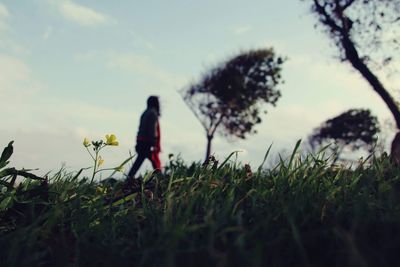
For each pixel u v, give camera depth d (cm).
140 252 190
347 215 199
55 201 279
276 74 2906
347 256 158
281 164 265
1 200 264
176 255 170
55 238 218
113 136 295
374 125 2475
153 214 242
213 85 2895
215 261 160
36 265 192
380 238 172
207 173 283
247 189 264
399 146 363
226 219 194
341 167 277
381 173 267
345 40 1727
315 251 174
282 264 167
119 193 329
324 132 2622
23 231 210
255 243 173
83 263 194
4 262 192
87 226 237
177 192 253
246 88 2873
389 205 200
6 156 274
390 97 1645
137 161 841
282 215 201
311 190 232
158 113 858
